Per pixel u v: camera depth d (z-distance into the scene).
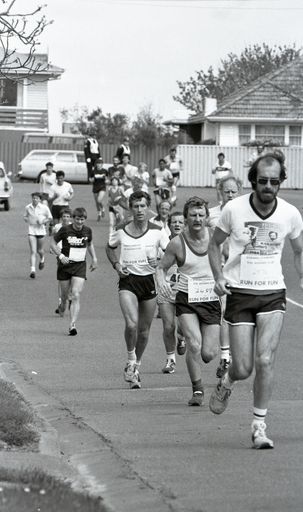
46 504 8.33
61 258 22.41
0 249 37.62
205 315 14.09
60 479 9.58
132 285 15.44
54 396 15.04
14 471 9.52
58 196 39.50
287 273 32.28
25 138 74.50
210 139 81.81
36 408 13.81
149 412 13.54
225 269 11.22
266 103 79.00
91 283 30.42
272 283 11.03
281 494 9.18
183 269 14.13
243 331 11.07
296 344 20.94
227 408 13.91
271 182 10.78
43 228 32.03
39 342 21.11
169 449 11.09
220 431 12.09
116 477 9.90
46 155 66.94
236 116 78.56
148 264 15.41
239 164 72.88
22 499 8.40
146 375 17.25
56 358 19.16
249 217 11.02
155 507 8.83
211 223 17.03
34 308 26.19
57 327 23.25
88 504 8.52
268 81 80.00
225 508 8.76
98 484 9.77
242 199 11.12
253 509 8.71
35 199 31.88
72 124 109.50
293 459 10.52
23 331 22.59
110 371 17.72
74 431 12.17
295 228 11.20
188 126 87.75
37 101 82.12
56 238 22.59
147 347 20.48
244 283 11.03
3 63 15.70
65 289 22.95
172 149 52.81
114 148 77.00
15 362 18.59
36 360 18.91
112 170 39.66
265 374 10.92
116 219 39.25
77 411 13.66
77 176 66.38
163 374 17.36
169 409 13.81
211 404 11.89
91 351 20.03
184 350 18.02
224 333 15.58
